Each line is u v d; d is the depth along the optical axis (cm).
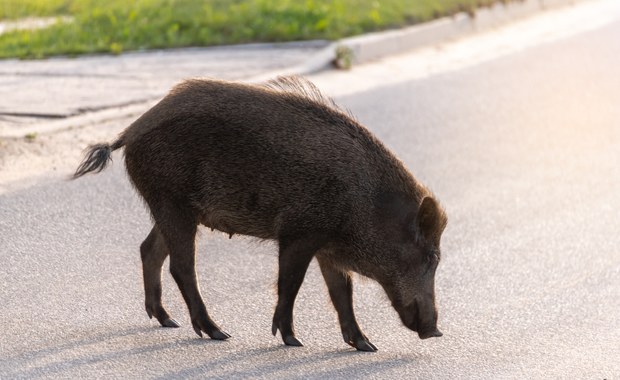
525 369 1672
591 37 4838
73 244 2159
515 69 4134
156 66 3784
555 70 4138
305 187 1675
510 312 1938
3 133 2861
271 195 1688
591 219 2511
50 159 2705
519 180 2791
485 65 4188
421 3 4875
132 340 1703
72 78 3578
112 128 2995
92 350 1647
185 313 1861
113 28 4322
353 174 1683
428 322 1698
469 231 2389
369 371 1638
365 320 1881
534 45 4628
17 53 3966
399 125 3241
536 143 3147
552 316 1923
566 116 3466
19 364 1578
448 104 3541
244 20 4347
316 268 2112
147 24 4344
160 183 1719
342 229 1691
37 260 2055
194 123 1698
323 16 4394
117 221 2317
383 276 1708
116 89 3419
